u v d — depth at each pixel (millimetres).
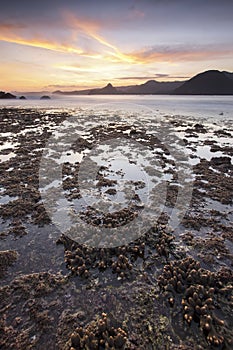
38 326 5906
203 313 6012
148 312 6258
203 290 6672
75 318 6113
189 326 5871
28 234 9547
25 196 12695
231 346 5434
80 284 7152
